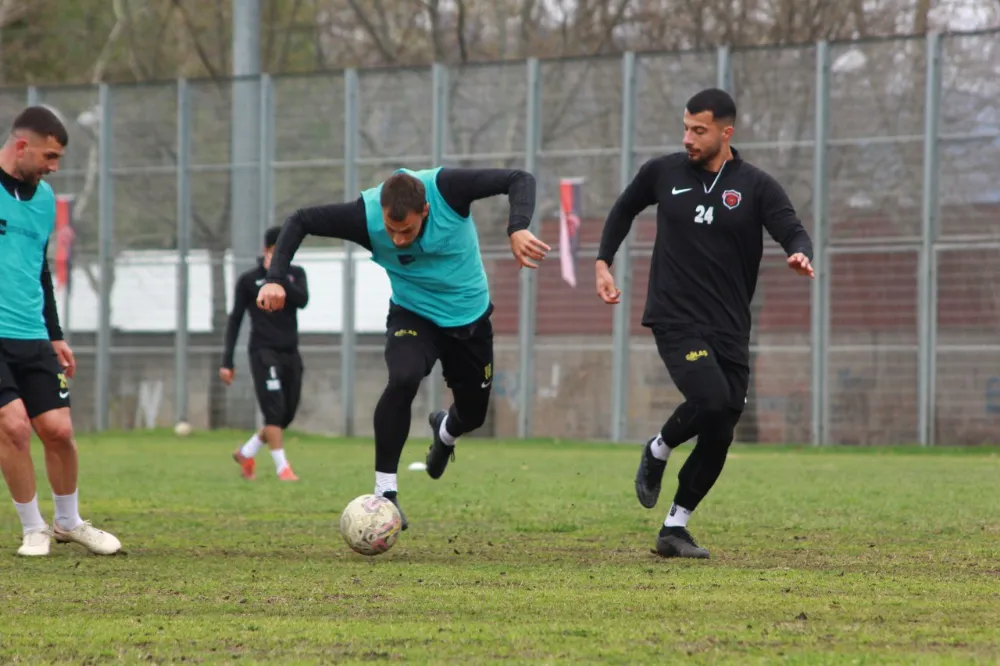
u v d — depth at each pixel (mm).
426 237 13766
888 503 20500
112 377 56906
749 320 13578
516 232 13180
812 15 63188
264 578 11602
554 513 18812
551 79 51281
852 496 21984
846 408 47281
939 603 10023
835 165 47750
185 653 8148
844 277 47469
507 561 13031
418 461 33125
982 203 45969
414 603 10078
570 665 7727
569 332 50656
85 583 11273
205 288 55844
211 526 17156
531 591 10727
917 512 18859
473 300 14273
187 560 13195
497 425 51438
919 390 46469
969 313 45969
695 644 8344
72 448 14047
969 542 14797
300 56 74188
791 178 48344
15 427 13633
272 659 7945
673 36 65625
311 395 54188
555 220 51094
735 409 13445
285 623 9172
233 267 55375
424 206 13336
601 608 9820
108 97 57094
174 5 74438
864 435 47062
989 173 45906
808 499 21328
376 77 53906
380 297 53250
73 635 8750
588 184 50688
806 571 12078
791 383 47844
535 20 69062
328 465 32406
